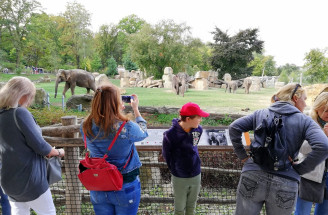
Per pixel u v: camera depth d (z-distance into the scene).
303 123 1.92
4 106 2.11
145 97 17.09
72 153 3.27
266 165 1.93
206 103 14.57
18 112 2.08
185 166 2.51
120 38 76.44
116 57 74.25
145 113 9.91
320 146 1.77
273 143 1.90
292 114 1.98
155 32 37.12
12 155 2.12
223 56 46.56
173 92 20.97
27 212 2.37
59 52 65.94
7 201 2.77
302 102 2.14
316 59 37.59
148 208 4.23
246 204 2.08
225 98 17.48
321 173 2.38
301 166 1.90
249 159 2.14
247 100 16.47
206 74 28.12
